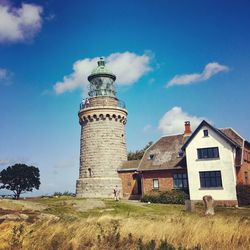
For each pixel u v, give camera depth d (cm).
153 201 3784
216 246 1046
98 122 4491
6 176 5866
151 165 4172
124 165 4456
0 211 1983
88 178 4350
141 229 1218
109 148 4416
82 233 1205
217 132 3628
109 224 1335
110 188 4247
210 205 2270
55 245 1142
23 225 1325
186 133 4397
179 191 3788
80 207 2766
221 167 3550
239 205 3369
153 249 1046
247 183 3719
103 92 4653
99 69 4762
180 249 1012
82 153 4534
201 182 3634
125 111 4709
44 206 2588
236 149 3694
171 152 4228
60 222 1388
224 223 1232
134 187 4306
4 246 1152
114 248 1106
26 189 5997
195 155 3722
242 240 1079
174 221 1370
